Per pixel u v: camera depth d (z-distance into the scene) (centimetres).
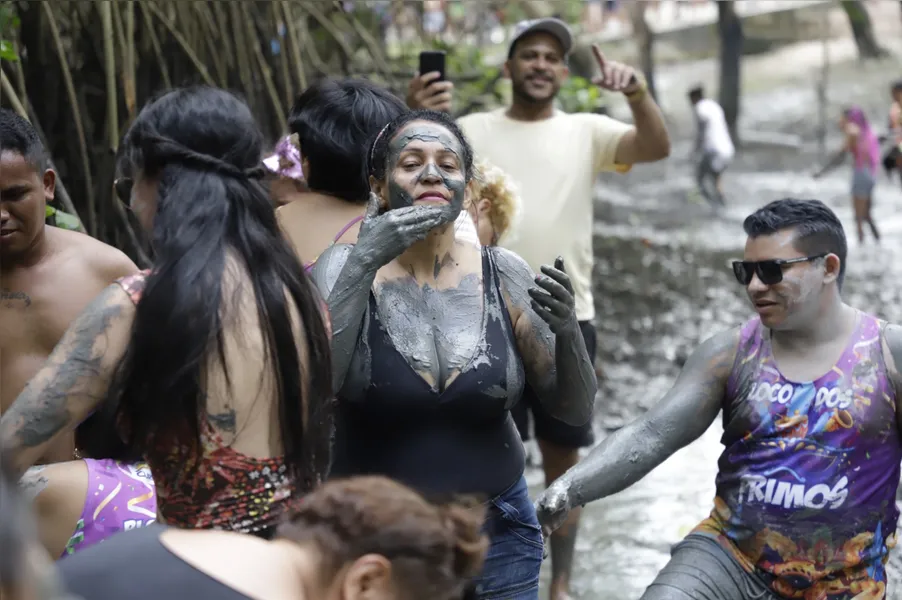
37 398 241
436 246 323
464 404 312
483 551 194
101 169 557
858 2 2514
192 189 250
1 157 333
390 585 188
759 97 2414
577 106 913
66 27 562
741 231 1458
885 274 1231
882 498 349
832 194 1741
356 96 371
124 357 244
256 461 246
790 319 346
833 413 345
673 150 2045
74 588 191
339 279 299
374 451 316
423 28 870
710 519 368
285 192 420
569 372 317
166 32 579
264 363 245
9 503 137
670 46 2681
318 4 686
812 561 349
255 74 603
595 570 541
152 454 245
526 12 1080
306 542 193
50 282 349
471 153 334
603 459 354
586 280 550
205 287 240
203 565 193
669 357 927
